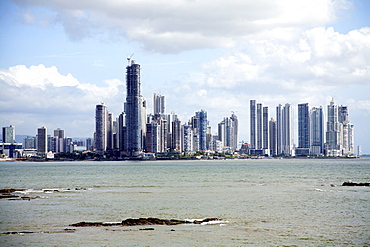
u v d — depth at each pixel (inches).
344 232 3198.8
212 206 4539.9
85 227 3363.7
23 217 3897.6
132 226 3388.3
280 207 4439.0
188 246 2802.7
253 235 3095.5
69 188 6737.2
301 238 3014.3
